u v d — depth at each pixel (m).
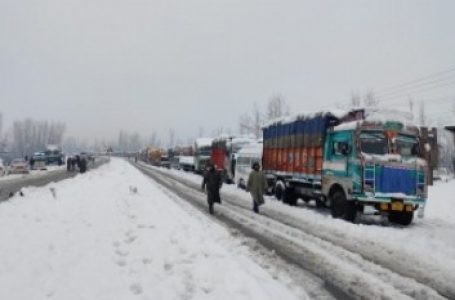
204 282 7.65
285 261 9.65
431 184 30.23
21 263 8.64
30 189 24.66
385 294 7.50
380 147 15.23
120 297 6.96
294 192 20.80
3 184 32.31
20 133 135.00
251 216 16.81
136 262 9.02
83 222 13.40
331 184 16.56
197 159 51.09
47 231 11.66
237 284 7.50
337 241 11.87
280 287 7.63
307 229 13.77
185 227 13.22
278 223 15.02
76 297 6.96
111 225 13.07
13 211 15.28
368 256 10.16
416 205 15.19
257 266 9.03
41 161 61.47
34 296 6.98
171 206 19.02
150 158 99.56
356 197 15.01
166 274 8.20
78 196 21.11
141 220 14.41
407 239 12.17
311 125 18.52
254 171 18.00
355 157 15.16
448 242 11.88
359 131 15.25
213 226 14.22
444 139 58.06
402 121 15.62
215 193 17.75
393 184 14.98
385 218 16.91
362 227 13.98
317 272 8.77
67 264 8.69
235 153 36.25
